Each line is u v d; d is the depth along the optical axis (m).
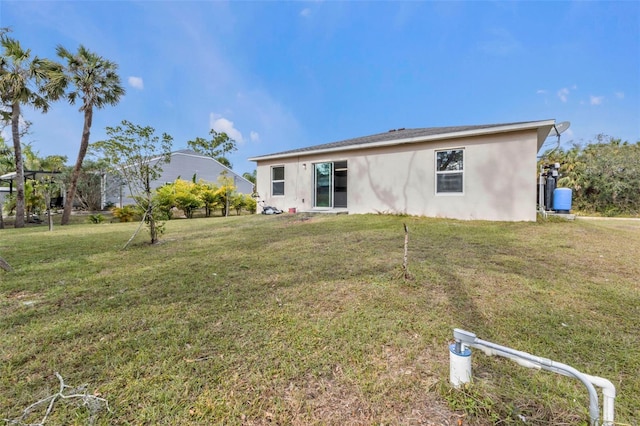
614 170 14.74
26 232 8.58
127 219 13.84
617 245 5.03
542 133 7.50
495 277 3.53
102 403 1.61
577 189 15.59
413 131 11.38
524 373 1.85
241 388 1.75
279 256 4.70
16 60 11.27
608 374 1.83
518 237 5.63
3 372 1.89
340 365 1.95
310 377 1.84
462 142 7.86
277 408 1.60
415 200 8.70
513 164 7.20
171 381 1.80
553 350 2.09
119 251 5.31
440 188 8.30
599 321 2.49
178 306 2.87
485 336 2.27
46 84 11.57
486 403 1.55
